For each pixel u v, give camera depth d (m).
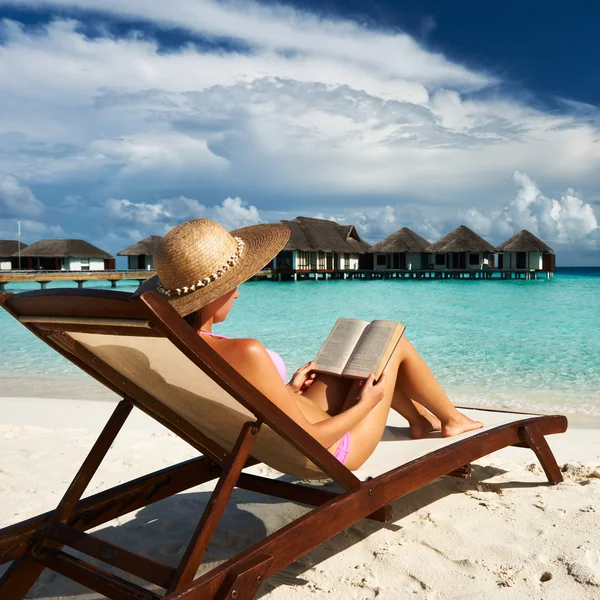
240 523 2.99
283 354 11.49
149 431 5.11
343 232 58.69
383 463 2.73
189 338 1.68
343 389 2.93
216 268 2.11
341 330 3.08
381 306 26.53
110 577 1.92
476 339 13.82
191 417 2.37
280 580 2.40
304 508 3.19
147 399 2.37
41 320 1.98
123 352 2.03
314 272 57.22
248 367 2.10
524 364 10.12
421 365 3.02
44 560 2.09
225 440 2.45
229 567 1.84
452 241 54.81
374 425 2.73
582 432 5.15
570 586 2.29
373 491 2.36
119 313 1.71
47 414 5.98
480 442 2.95
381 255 59.94
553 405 6.96
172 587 1.78
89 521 2.32
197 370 1.89
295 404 2.27
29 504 3.28
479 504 3.13
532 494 3.26
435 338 14.05
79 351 2.17
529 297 32.88
